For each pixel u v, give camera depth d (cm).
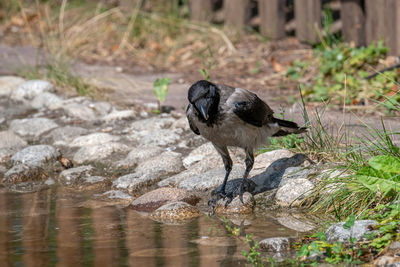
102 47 2080
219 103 792
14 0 2503
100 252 659
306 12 1866
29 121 1334
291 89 1514
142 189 970
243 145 842
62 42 2048
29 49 2084
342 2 1745
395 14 1585
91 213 839
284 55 1836
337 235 670
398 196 738
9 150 1174
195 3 2172
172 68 1852
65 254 654
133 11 2247
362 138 1001
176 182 972
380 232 655
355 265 603
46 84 1547
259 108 812
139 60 1955
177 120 1265
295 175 903
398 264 582
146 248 671
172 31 2127
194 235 721
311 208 826
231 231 732
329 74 1591
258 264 612
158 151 1109
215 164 1014
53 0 2492
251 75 1681
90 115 1374
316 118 1035
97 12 2281
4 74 1744
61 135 1258
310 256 635
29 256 651
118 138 1218
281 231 727
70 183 1027
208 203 867
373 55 1595
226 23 2100
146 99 1502
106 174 1060
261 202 869
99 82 1656
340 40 1812
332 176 855
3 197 942
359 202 779
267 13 1988
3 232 746
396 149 822
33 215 830
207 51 1948
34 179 1052
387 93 1320
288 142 1012
